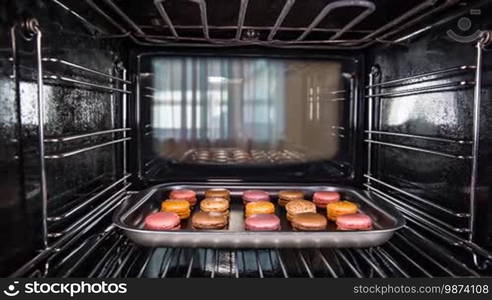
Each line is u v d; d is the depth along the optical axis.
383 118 1.02
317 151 1.16
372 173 1.09
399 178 0.93
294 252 0.80
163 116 1.11
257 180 1.15
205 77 1.12
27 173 0.56
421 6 0.67
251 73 1.13
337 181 1.14
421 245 0.76
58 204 0.67
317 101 1.14
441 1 0.66
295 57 1.11
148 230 0.68
